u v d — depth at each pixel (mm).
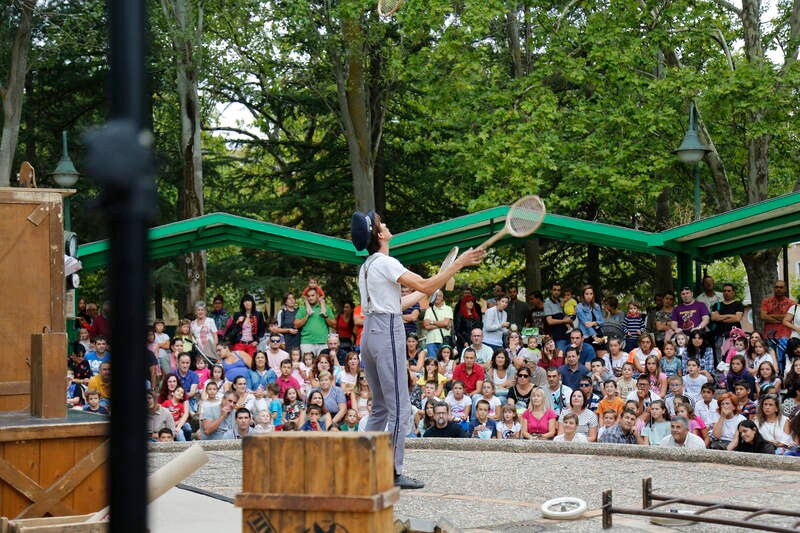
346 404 12195
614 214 26562
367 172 23938
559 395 12016
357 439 2945
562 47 21422
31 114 25453
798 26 20797
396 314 5863
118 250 1251
